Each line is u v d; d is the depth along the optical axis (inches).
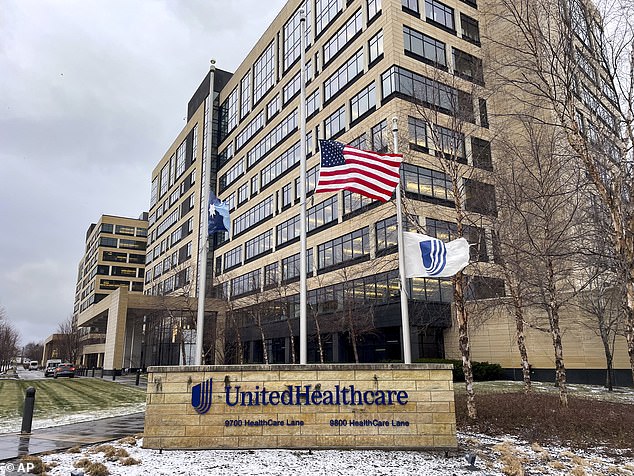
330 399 422.3
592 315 1039.0
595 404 701.3
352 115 1565.0
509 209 714.8
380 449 413.4
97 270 4557.1
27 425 509.0
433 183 1272.1
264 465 356.8
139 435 486.3
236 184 2501.2
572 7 586.9
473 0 1581.0
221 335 1984.5
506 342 1259.8
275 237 2034.9
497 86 687.7
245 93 2512.3
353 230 1491.1
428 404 424.2
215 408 418.3
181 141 3253.0
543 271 783.7
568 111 593.6
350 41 1608.0
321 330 1526.8
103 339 3550.7
